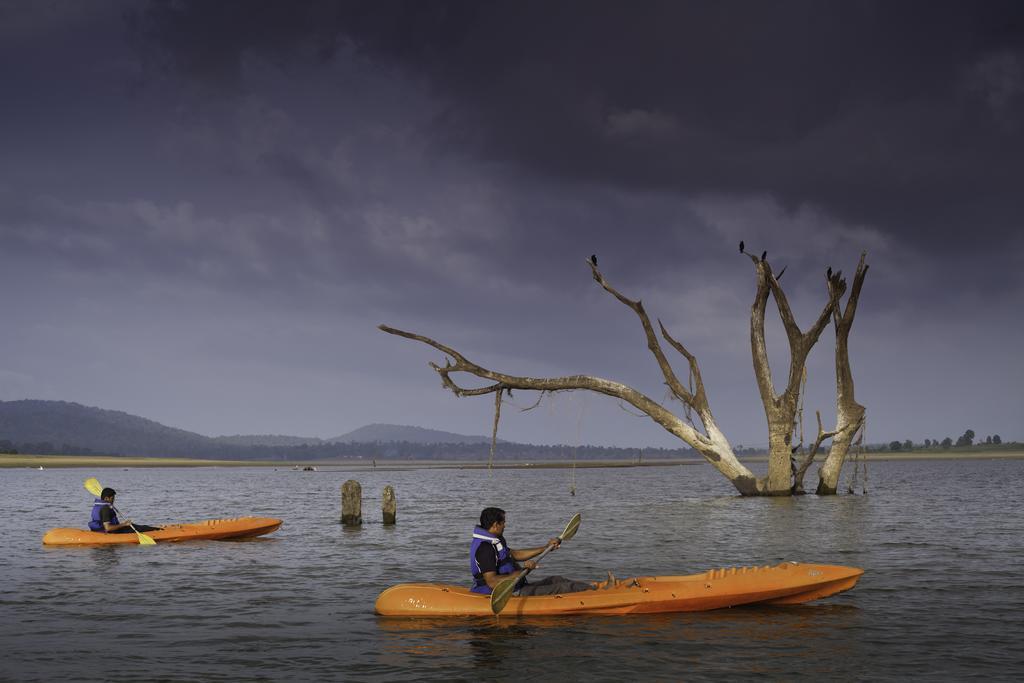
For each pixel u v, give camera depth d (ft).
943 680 24.21
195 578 44.14
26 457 542.98
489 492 153.17
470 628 31.01
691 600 32.94
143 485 198.80
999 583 41.01
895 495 120.26
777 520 79.25
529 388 109.40
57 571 46.52
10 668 26.07
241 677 25.08
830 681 24.22
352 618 33.47
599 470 384.88
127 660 27.12
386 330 107.76
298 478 264.93
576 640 29.09
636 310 111.96
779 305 112.98
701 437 114.21
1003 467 334.03
